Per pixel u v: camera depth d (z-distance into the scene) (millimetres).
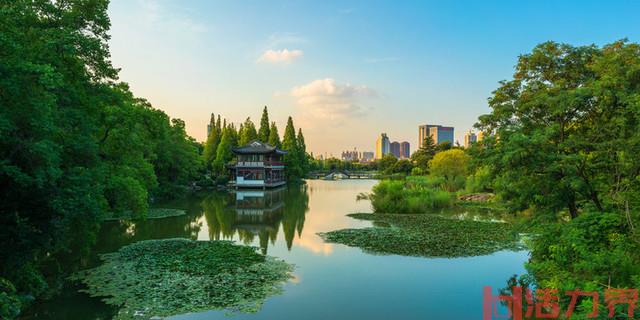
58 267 13539
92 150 11953
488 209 31312
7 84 7910
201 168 59562
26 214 9195
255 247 17297
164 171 40375
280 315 9680
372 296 11055
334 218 26797
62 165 11414
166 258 14773
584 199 11711
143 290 11258
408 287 11828
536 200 11984
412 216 27422
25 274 10773
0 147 8578
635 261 8344
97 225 14859
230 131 74438
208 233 20891
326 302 10570
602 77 9953
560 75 12266
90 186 12258
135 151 19922
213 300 10562
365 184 74250
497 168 11977
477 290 11594
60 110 11070
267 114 74938
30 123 8555
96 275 12617
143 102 23828
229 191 52062
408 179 59031
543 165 10688
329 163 142000
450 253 16094
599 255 8352
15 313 8844
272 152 57844
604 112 10648
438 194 33219
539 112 12172
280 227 23016
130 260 14469
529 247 16141
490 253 16109
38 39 11203
